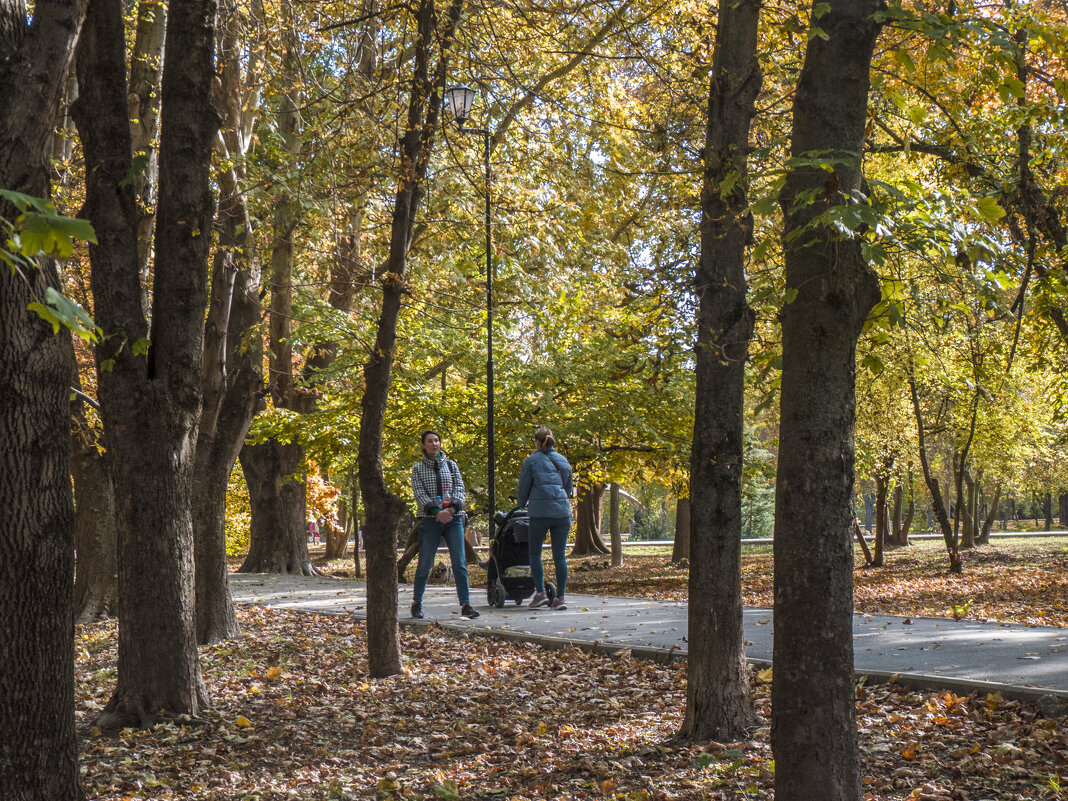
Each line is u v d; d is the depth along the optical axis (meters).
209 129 6.88
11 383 3.97
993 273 3.79
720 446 5.77
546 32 9.20
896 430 25.61
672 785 4.96
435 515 11.12
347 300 20.70
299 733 6.60
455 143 9.62
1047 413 27.58
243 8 10.49
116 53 6.48
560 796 4.94
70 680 4.18
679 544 32.22
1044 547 36.28
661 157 7.00
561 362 19.97
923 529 67.94
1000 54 3.93
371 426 8.32
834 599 3.48
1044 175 7.98
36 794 4.00
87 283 11.70
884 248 3.24
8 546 3.98
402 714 7.06
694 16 7.81
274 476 22.27
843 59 3.56
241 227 10.62
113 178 6.59
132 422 6.87
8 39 3.95
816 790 3.44
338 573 30.16
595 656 8.74
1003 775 4.63
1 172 3.88
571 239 14.89
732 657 5.80
